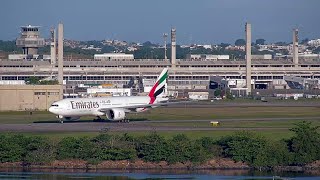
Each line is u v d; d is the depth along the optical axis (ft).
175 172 640.58
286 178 603.26
